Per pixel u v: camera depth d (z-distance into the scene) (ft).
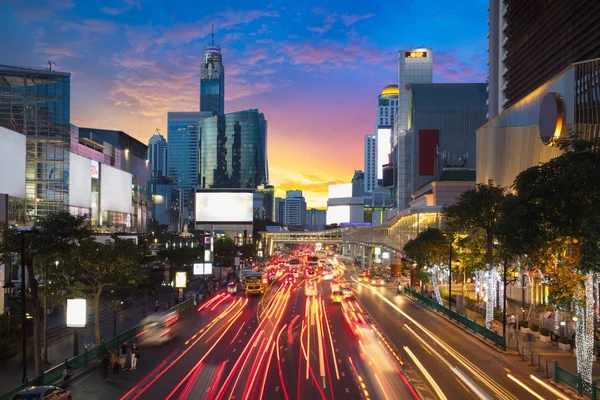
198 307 244.22
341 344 151.33
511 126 267.80
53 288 135.54
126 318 209.67
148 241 550.36
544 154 225.35
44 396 87.45
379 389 103.86
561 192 98.68
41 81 390.42
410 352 140.05
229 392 102.47
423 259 241.55
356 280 404.77
